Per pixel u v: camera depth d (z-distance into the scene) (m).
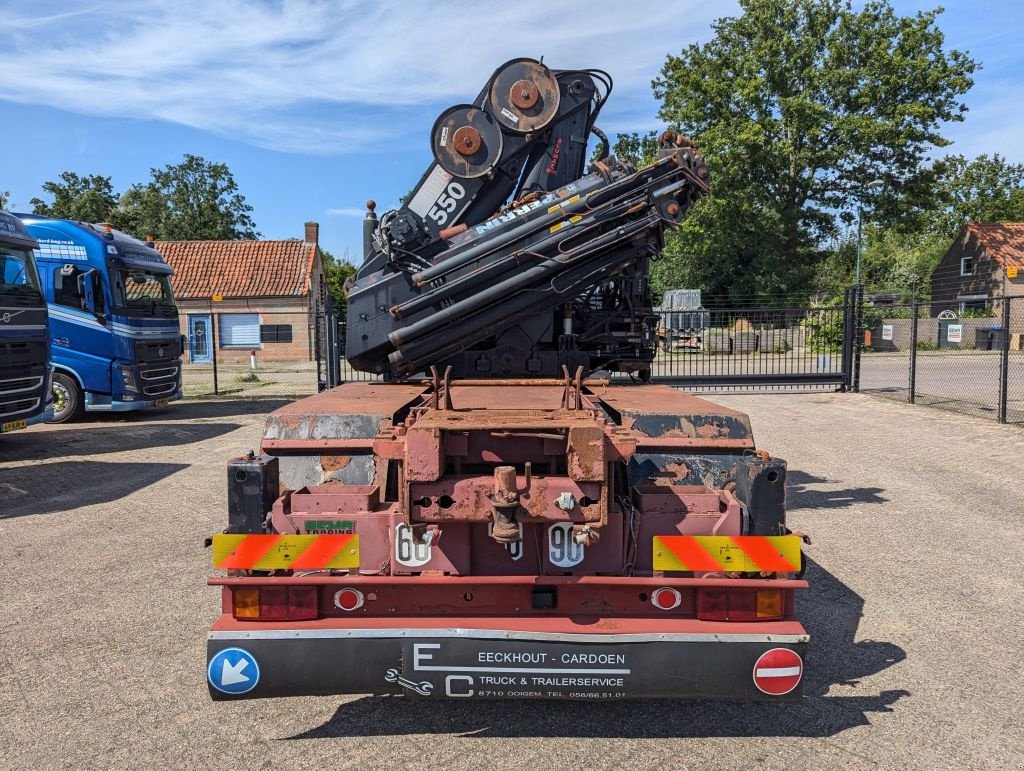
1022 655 3.89
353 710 3.38
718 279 39.38
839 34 34.78
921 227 36.34
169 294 14.43
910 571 5.20
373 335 4.75
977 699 3.43
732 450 3.13
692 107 35.28
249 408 15.44
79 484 8.27
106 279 12.66
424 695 2.77
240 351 31.02
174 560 5.58
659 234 4.82
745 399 15.21
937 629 4.22
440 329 4.66
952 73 34.19
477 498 2.65
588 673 2.72
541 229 4.59
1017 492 7.44
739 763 2.91
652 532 2.94
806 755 2.97
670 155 4.71
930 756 2.96
